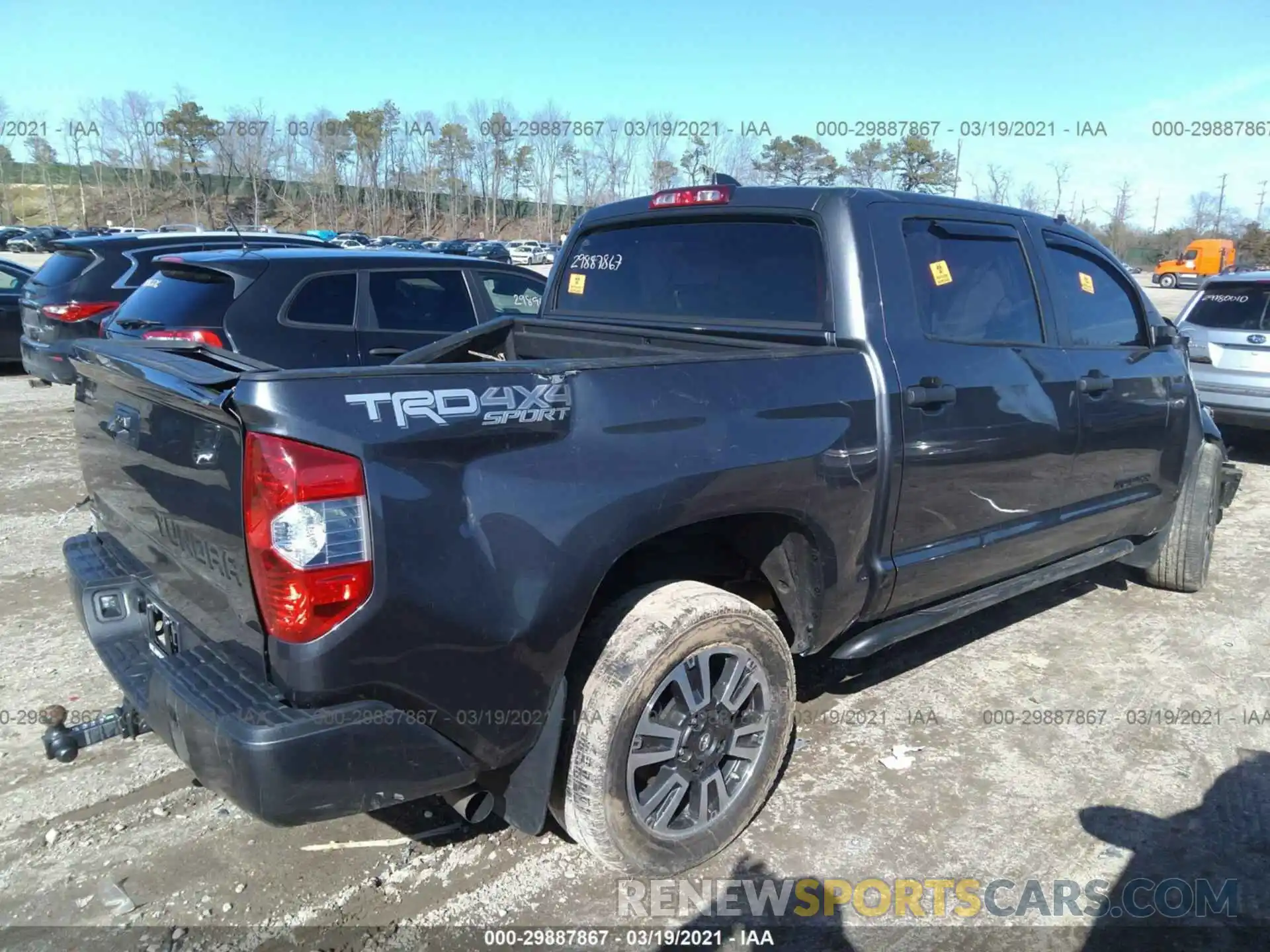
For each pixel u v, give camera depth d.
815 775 3.50
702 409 2.75
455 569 2.28
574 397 2.51
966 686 4.23
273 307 6.46
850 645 3.46
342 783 2.23
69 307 8.91
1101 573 5.78
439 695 2.33
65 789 3.30
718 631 2.81
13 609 4.74
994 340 3.78
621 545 2.55
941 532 3.55
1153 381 4.61
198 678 2.39
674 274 4.00
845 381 3.14
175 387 2.38
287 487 2.10
